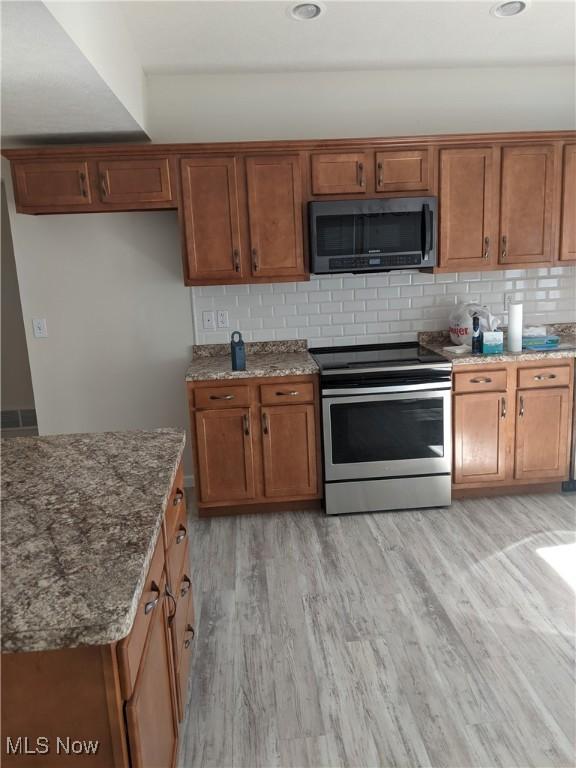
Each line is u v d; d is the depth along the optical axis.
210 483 3.46
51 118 2.98
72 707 1.13
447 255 3.55
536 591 2.62
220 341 3.90
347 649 2.29
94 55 2.23
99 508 1.55
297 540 3.21
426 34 3.14
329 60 3.49
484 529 3.24
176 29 2.94
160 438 2.18
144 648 1.32
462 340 3.75
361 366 3.37
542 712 1.95
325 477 3.46
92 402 3.95
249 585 2.78
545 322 4.03
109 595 1.14
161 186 3.34
